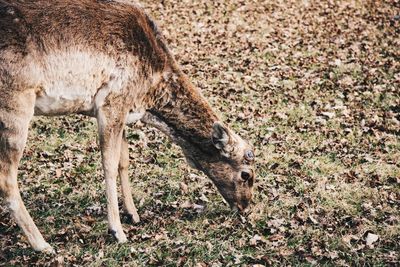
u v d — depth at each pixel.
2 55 6.98
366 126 12.09
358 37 18.83
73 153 10.92
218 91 14.22
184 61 16.73
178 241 7.95
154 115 8.34
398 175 9.88
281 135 11.74
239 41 18.59
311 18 21.27
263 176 9.97
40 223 8.49
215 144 8.16
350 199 9.06
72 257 7.58
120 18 7.67
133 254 7.67
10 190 7.34
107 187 7.85
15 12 7.09
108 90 7.68
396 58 16.75
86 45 7.41
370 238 7.91
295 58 16.91
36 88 7.23
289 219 8.56
